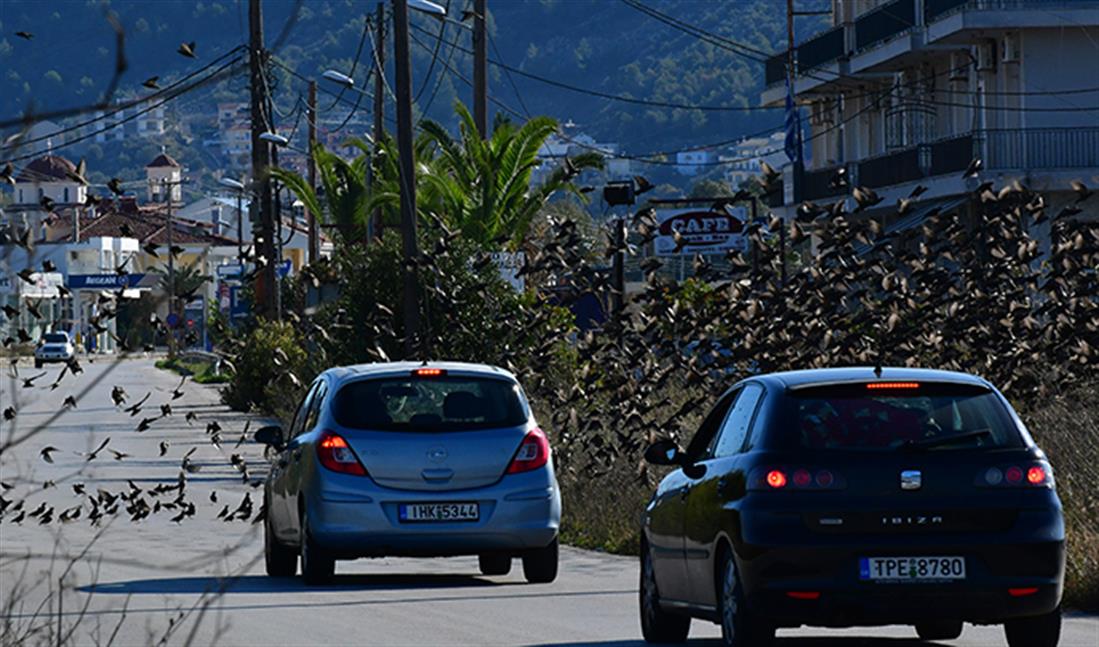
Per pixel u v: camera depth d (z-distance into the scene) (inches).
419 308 3083.2
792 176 4832.7
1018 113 4180.6
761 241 1877.5
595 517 1983.3
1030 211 1877.5
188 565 605.6
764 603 941.2
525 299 3174.2
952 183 4188.0
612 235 1968.5
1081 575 1294.3
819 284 1806.1
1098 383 1892.2
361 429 1493.6
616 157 4485.7
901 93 4857.3
